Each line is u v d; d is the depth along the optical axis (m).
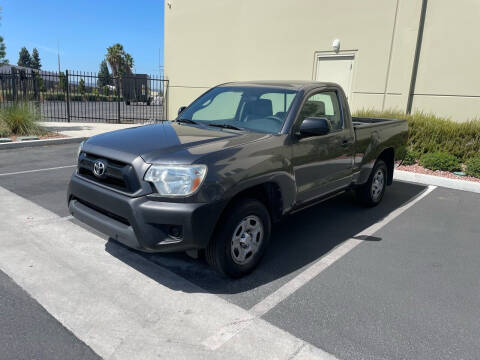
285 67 13.14
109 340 2.79
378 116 9.98
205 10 15.14
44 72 17.34
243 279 3.75
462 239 4.97
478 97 9.77
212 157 3.34
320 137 4.49
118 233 3.38
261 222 3.82
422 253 4.52
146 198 3.24
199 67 15.82
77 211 3.79
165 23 16.91
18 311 3.07
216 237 3.44
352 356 2.72
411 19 10.37
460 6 9.75
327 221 5.52
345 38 11.63
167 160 3.25
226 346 2.76
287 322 3.08
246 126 4.37
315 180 4.49
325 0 11.86
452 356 2.77
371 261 4.26
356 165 5.33
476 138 8.85
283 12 12.88
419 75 10.63
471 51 9.73
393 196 6.92
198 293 3.46
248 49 14.02
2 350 2.64
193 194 3.18
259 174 3.63
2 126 10.87
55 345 2.71
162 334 2.87
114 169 3.43
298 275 3.88
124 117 19.64
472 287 3.76
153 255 4.14
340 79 11.99
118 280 3.61
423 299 3.51
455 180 7.58
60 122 16.09
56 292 3.36
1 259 3.90
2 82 14.86
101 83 26.16
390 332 3.01
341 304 3.38
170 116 17.47
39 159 8.77
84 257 4.03
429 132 9.21
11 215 5.11
